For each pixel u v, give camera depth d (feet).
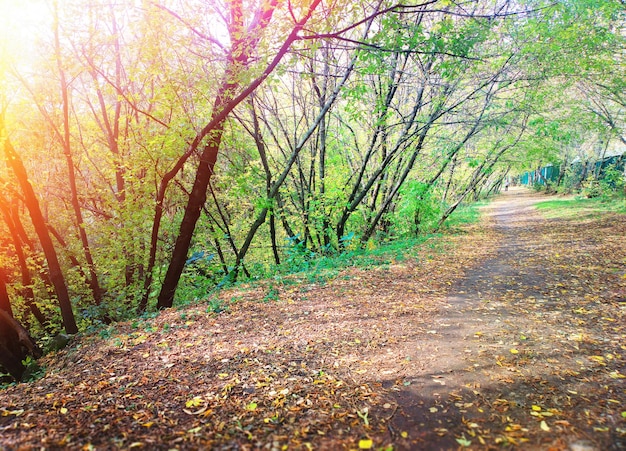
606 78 53.52
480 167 66.08
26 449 9.98
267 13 23.17
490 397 11.80
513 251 40.42
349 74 35.32
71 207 39.65
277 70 23.93
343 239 49.08
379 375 13.80
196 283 40.27
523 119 57.11
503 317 19.51
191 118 26.66
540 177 155.02
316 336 18.24
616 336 15.97
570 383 12.34
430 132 50.47
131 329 21.85
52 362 19.93
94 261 35.94
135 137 29.53
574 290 23.57
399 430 10.44
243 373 14.58
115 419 11.55
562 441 9.45
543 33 39.40
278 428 10.82
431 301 23.24
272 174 43.21
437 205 63.77
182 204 36.06
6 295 23.17
